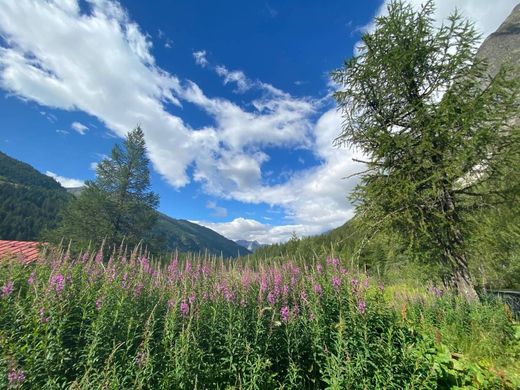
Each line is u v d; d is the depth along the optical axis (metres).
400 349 4.60
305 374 4.72
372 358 4.31
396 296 8.97
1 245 16.48
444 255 10.59
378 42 12.41
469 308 8.13
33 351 3.87
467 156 9.41
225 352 4.62
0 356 3.59
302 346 4.99
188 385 3.88
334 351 4.81
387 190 11.01
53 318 4.39
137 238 29.70
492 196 10.37
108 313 4.98
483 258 12.31
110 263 7.11
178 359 3.95
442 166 10.24
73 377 4.03
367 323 5.04
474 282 12.31
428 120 10.70
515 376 5.09
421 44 11.49
